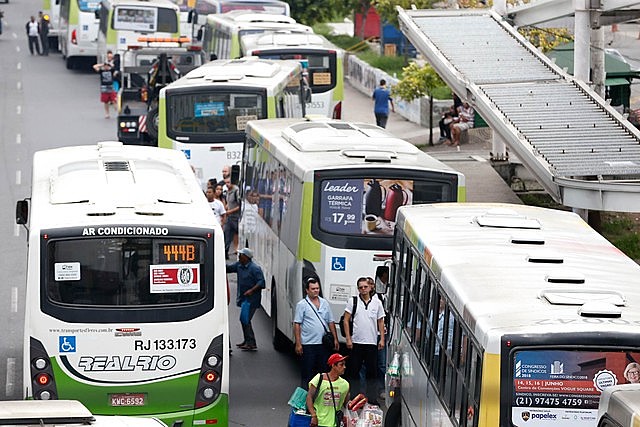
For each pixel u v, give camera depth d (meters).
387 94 94.69
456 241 30.83
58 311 32.97
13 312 51.47
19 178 78.69
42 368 33.03
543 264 28.34
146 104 81.31
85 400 33.31
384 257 41.72
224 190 61.75
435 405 28.89
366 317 39.88
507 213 33.84
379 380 40.41
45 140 92.62
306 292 41.44
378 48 139.38
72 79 129.75
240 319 46.88
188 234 33.41
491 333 23.25
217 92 65.06
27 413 19.94
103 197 34.69
